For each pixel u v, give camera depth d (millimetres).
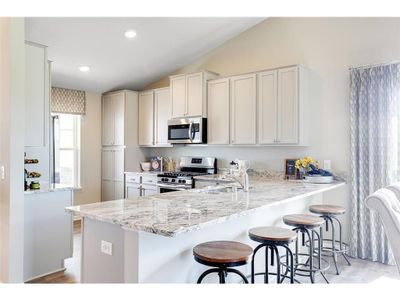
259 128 4285
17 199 2980
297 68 3994
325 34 4160
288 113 4051
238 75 4473
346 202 3979
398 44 3643
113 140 5898
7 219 2959
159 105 5543
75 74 5160
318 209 3297
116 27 4035
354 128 3836
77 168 5867
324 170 3914
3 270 2998
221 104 4645
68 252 3457
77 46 4320
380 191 2100
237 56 4926
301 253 3406
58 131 5633
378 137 3664
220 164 5156
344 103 4008
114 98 5891
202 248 1931
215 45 5086
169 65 5418
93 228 2123
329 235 4094
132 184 5551
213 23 4395
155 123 5594
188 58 5305
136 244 1770
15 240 2961
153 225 1649
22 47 3061
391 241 1869
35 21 3627
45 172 3953
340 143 4031
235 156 4973
